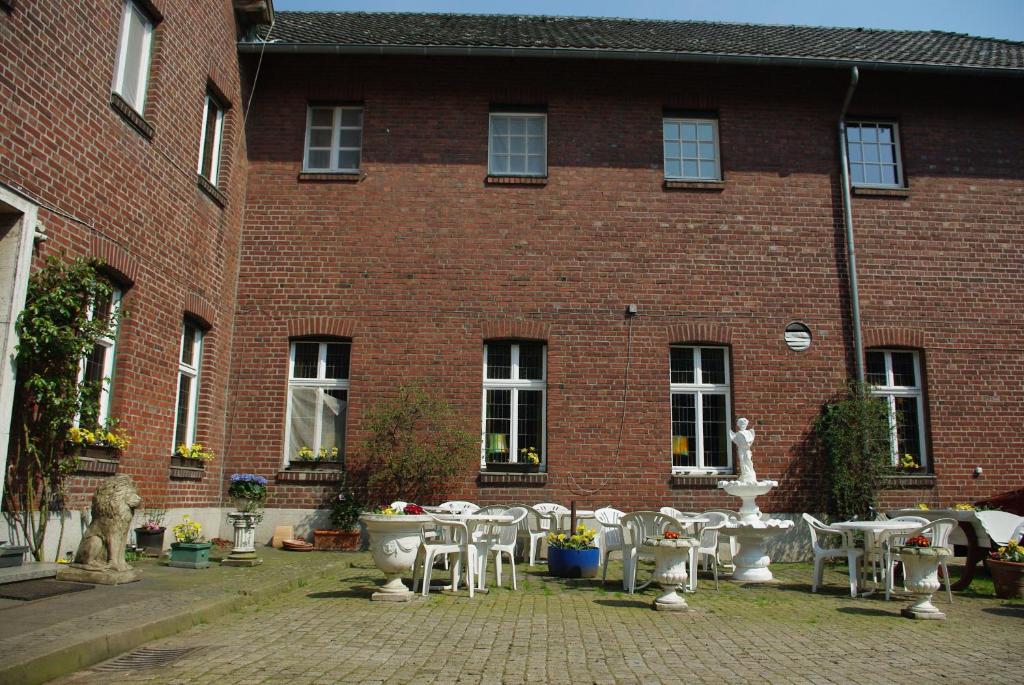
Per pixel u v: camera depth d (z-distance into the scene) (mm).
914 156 13570
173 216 10648
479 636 6148
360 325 12648
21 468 7547
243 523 9656
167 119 10477
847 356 12820
